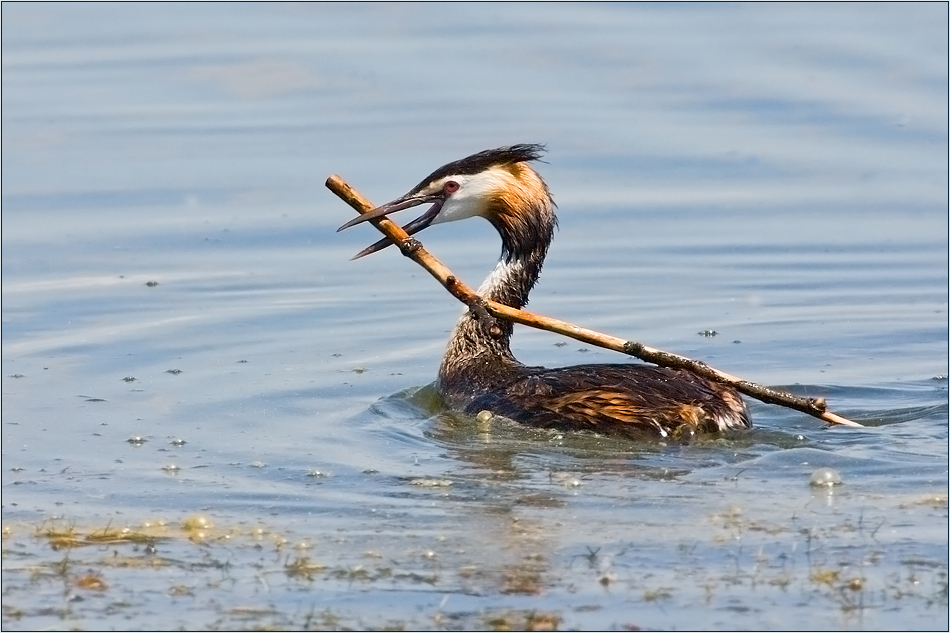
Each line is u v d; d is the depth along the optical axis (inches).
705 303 753.6
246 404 595.2
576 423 542.6
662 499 464.1
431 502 466.0
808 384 616.4
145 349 678.5
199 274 801.6
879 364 650.2
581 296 767.1
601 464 502.9
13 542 437.7
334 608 383.9
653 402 537.0
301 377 637.3
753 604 382.3
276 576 406.3
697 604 382.6
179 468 509.7
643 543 425.1
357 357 672.4
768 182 931.3
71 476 502.0
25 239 845.8
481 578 402.0
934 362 651.5
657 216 887.1
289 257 831.7
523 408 557.0
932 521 439.5
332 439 544.4
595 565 409.1
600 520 445.1
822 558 411.8
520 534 434.3
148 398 602.9
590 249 838.5
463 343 612.1
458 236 866.1
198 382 627.5
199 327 715.4
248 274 802.8
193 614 382.3
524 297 639.1
